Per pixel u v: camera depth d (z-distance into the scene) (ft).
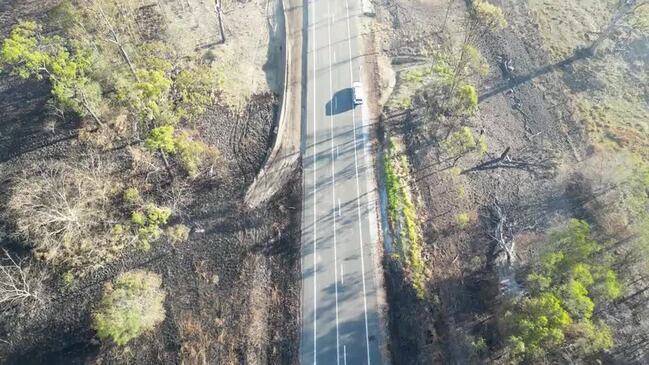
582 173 279.08
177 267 242.17
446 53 331.77
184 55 315.17
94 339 221.25
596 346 191.01
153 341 221.66
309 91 307.78
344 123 294.46
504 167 282.36
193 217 257.14
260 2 354.95
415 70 323.98
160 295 226.58
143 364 216.95
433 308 231.91
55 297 231.71
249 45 329.72
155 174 267.59
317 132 290.76
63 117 280.51
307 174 274.98
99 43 286.25
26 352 219.20
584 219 260.62
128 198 254.27
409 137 290.56
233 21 340.39
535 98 315.37
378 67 321.52
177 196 262.06
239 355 220.02
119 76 283.59
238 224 256.11
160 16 333.42
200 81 301.84
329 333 226.99
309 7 349.61
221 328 226.17
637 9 345.92
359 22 344.49
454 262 246.88
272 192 267.59
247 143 285.02
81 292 233.35
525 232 258.78
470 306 233.76
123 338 208.03
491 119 303.27
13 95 290.97
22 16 326.85
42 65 278.26
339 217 260.42
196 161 270.26
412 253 246.68
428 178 275.39
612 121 306.35
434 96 307.17
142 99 263.70
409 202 263.49
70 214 232.12
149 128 275.59
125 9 308.60
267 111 300.20
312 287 239.30
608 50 344.69
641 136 297.33
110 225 248.73
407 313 231.09
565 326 189.16
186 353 219.41
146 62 298.35
